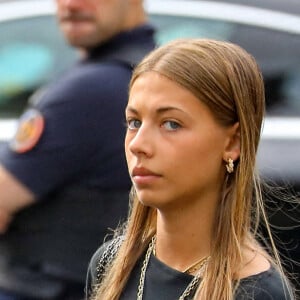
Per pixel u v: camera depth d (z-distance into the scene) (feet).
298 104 28.32
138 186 13.28
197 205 13.44
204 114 13.16
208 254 13.50
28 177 22.50
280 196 21.85
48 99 22.62
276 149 27.04
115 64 22.66
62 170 22.43
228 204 13.46
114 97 22.33
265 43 28.73
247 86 13.56
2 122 28.99
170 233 13.65
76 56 29.17
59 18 23.38
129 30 23.09
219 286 13.07
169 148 13.07
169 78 13.15
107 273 14.88
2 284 23.15
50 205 22.79
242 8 28.96
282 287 13.23
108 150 22.39
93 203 22.59
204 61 13.32
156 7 29.01
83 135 22.30
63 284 22.81
